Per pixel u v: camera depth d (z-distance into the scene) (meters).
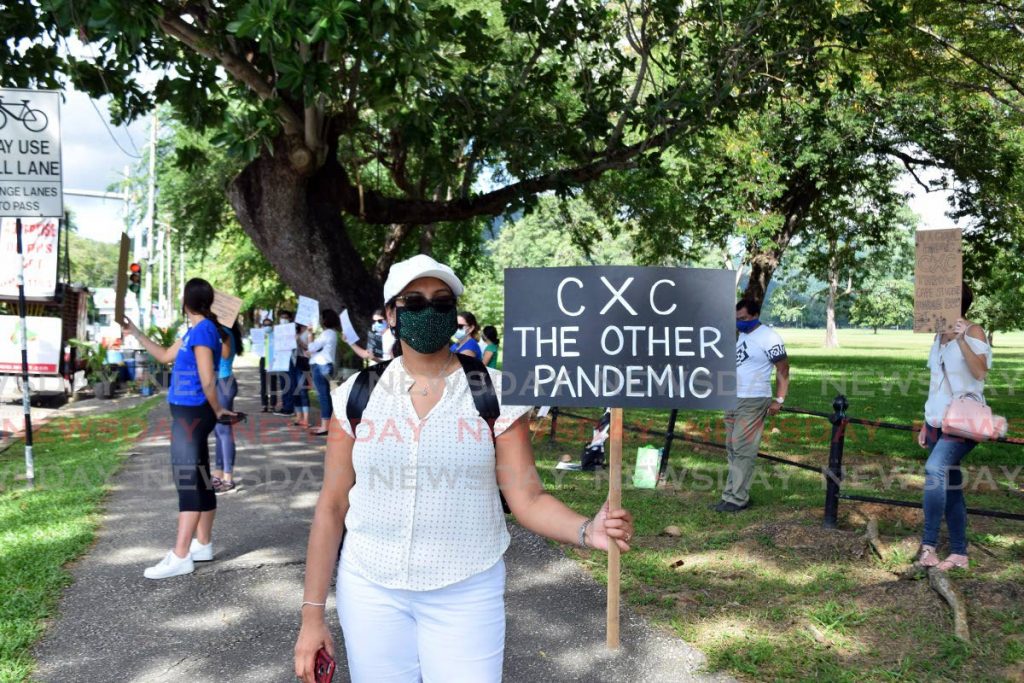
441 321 2.31
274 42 7.83
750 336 7.44
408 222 12.33
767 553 6.07
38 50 10.61
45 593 5.22
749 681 4.10
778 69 11.62
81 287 21.86
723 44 11.25
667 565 5.90
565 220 22.48
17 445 11.95
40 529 6.73
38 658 4.33
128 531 6.80
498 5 16.59
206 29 9.98
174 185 23.16
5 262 18.53
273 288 32.12
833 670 4.17
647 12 11.55
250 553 6.17
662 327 2.68
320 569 2.47
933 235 5.09
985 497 8.15
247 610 5.04
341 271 11.73
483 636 2.38
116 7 7.71
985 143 23.39
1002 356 44.12
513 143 11.63
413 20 8.77
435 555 2.35
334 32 7.60
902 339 81.56
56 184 8.85
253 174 11.17
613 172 20.73
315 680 2.43
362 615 2.40
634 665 4.28
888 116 23.73
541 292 2.71
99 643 4.53
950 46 13.43
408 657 2.44
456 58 13.30
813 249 32.50
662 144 11.41
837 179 26.17
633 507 7.66
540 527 2.44
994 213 24.41
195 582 5.52
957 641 4.44
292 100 10.38
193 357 5.55
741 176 24.34
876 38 13.16
